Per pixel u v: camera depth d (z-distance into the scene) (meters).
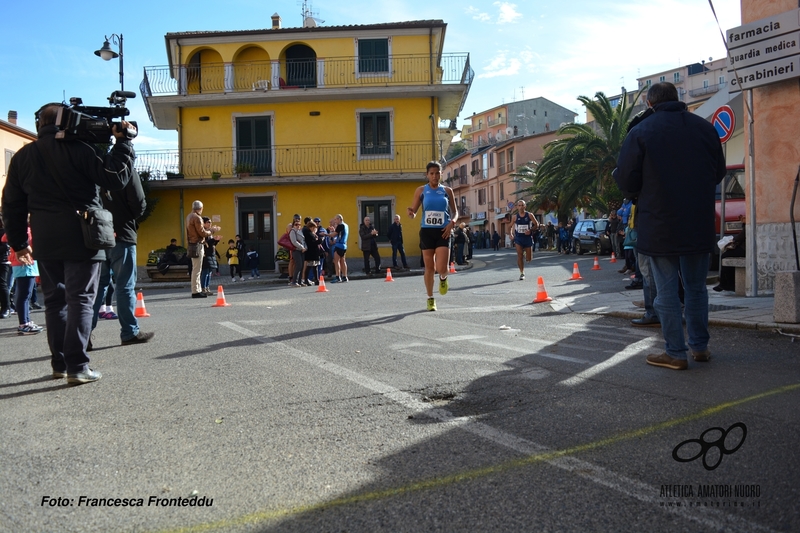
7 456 3.26
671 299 4.63
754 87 8.53
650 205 4.63
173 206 27.30
